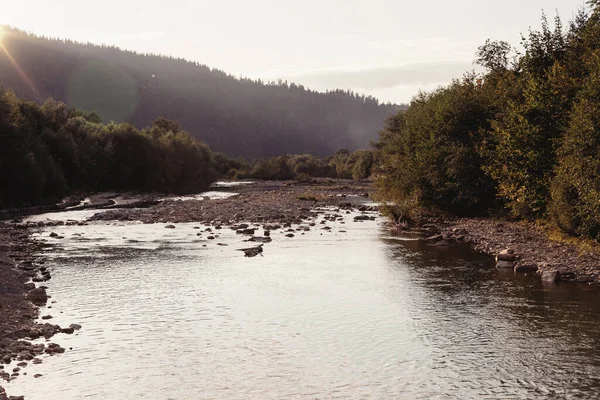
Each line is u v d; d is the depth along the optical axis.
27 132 65.38
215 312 18.77
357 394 12.42
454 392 12.48
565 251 27.81
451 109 47.00
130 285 22.52
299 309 19.16
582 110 26.41
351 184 127.69
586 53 34.84
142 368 13.85
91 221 46.34
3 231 38.94
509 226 38.50
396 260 28.03
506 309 18.97
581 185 25.56
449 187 45.97
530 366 13.93
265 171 159.38
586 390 12.50
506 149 35.72
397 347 15.41
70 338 15.98
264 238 34.91
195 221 46.38
